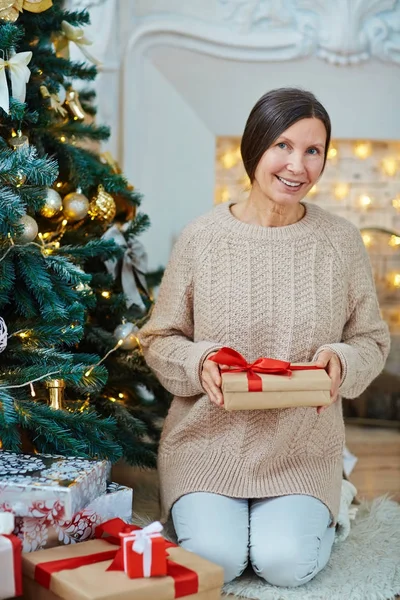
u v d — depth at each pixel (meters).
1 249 1.68
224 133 3.00
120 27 2.87
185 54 2.92
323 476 1.70
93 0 2.80
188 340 1.74
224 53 2.93
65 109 2.10
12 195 1.58
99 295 2.07
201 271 1.71
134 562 1.30
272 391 1.49
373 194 3.19
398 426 3.09
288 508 1.62
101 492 1.54
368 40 2.96
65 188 2.02
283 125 1.60
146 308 2.24
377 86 3.03
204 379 1.60
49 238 1.91
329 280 1.70
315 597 1.56
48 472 1.47
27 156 1.62
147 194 2.96
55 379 1.66
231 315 1.68
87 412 1.78
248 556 1.64
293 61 2.96
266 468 1.67
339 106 3.02
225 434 1.70
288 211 1.70
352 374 1.62
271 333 1.68
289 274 1.68
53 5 1.91
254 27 2.93
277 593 1.57
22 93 1.70
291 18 2.93
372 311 1.76
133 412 2.17
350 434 2.98
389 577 1.66
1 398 1.58
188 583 1.31
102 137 2.10
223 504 1.64
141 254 2.23
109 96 2.88
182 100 2.96
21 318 1.83
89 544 1.45
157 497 2.11
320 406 1.53
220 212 1.76
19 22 1.89
